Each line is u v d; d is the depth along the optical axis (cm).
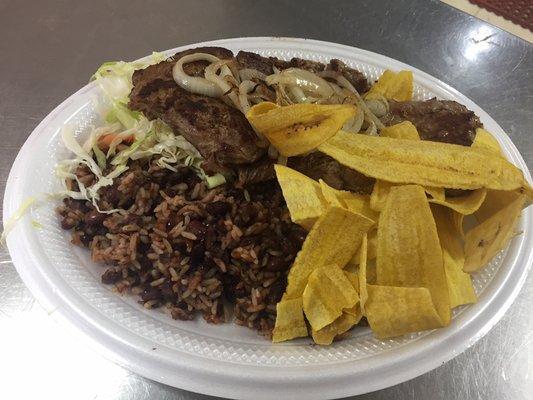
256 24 45
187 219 26
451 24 45
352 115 24
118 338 22
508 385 25
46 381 24
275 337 23
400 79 33
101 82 32
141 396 24
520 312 27
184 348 22
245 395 21
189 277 26
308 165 27
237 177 27
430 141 27
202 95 27
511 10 51
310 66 32
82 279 25
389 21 45
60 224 27
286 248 26
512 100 39
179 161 28
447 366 25
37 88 38
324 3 47
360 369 22
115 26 44
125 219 27
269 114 23
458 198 26
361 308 22
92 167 29
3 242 28
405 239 23
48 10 45
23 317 26
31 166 29
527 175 31
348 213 23
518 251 27
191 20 45
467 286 24
